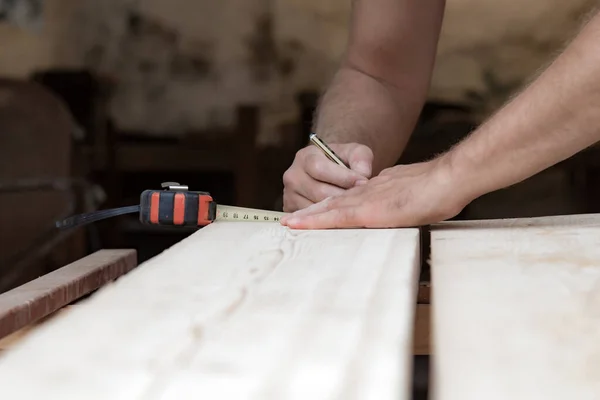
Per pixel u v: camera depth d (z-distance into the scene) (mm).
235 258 813
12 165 3105
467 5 4637
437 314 610
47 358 487
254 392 427
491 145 1019
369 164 1363
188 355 490
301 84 4906
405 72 1690
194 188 4598
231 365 469
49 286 991
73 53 4906
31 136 3119
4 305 872
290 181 1408
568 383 465
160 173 4605
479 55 4668
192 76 4973
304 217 1091
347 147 1423
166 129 4953
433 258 855
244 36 4914
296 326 546
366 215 1064
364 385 428
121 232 4059
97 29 4949
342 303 605
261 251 856
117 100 4953
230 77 4945
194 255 833
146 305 612
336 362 468
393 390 420
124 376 455
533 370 484
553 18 4586
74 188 3182
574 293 675
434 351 520
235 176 4488
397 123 1694
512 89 4652
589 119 966
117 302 623
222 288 670
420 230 1102
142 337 529
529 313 611
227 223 1153
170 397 424
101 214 1188
